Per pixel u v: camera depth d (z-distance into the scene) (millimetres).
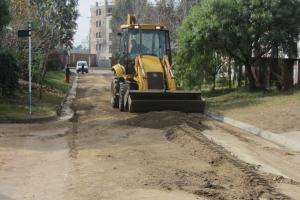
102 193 9758
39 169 12000
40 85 29531
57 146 15164
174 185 10406
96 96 35406
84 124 20125
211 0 28453
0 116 20641
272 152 14828
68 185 10445
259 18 27672
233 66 33312
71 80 55125
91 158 13016
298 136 16891
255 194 10109
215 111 23297
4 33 28484
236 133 18172
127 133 17453
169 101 22719
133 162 12492
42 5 34812
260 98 26203
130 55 24984
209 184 10625
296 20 28266
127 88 23781
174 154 13656
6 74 25750
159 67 23938
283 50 28938
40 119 21016
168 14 49438
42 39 30750
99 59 133250
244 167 12297
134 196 9555
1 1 23812
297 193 10492
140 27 25172
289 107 21953
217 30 28328
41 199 9570
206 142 15422
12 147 14883
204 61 30984
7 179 11047
